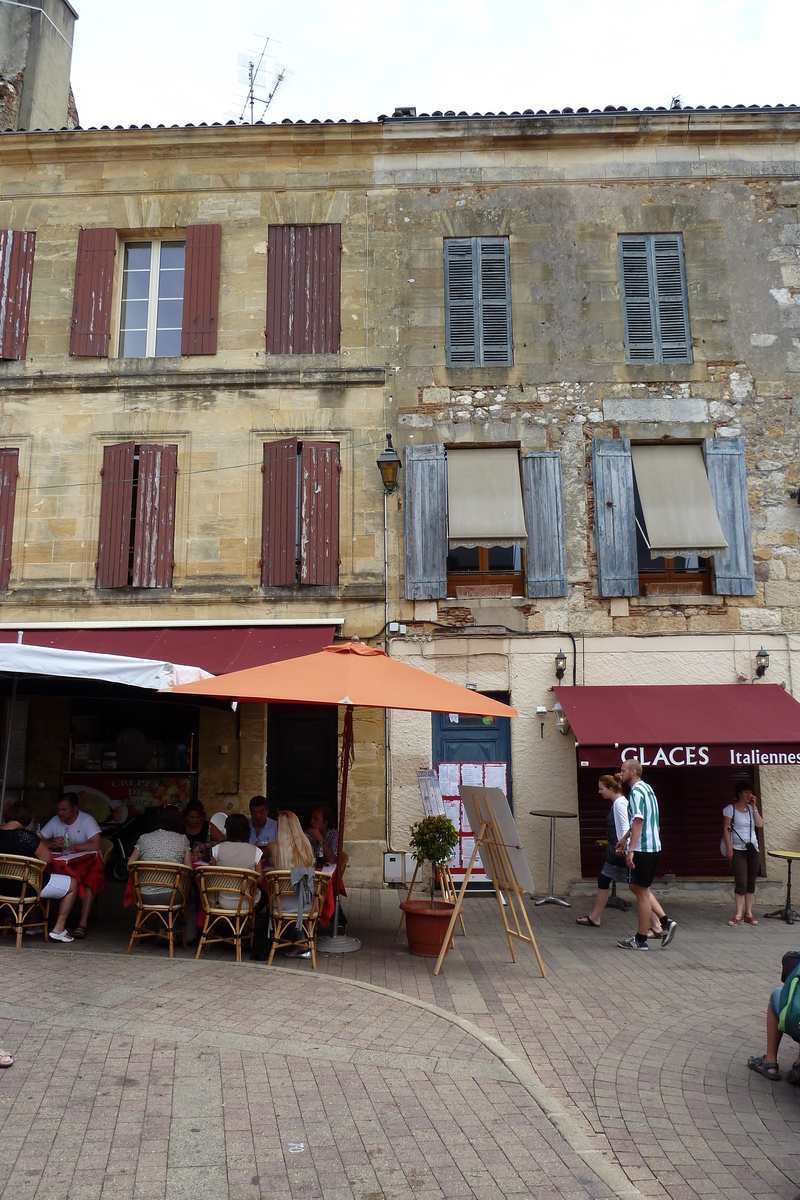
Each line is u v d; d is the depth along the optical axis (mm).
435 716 11609
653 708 10750
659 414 12117
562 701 10906
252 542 11977
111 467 12164
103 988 6180
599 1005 6605
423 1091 4688
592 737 10008
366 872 11180
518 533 11445
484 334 12383
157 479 12109
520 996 6773
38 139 12742
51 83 15195
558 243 12547
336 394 12258
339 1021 5723
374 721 11523
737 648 11547
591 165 12680
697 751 9883
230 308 12531
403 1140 4137
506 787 11453
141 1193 3578
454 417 12148
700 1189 3967
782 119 12500
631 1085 5105
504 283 12516
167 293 12938
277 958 7664
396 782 11375
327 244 12641
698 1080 5234
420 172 12719
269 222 12719
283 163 12820
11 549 12047
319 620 11609
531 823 11242
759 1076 5328
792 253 12477
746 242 12516
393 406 12203
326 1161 3906
